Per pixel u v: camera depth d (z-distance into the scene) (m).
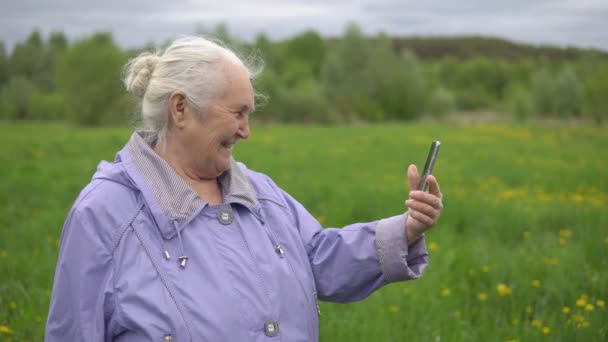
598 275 4.85
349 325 3.97
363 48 80.62
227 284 2.03
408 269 2.20
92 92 56.50
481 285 4.94
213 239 2.08
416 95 79.44
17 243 6.53
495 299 4.59
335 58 80.88
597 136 30.38
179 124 2.12
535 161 17.48
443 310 4.34
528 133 31.61
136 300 1.96
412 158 17.59
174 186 2.08
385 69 79.44
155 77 2.15
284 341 2.07
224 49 2.17
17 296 4.62
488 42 173.12
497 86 112.81
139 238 2.01
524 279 4.89
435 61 161.00
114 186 2.08
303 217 2.41
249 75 2.25
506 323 4.03
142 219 2.04
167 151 2.18
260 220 2.22
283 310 2.10
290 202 2.44
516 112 69.00
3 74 90.75
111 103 57.19
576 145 24.34
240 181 2.22
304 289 2.20
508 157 18.61
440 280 5.05
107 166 2.17
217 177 2.25
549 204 9.16
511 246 6.75
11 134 27.64
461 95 99.81
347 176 13.13
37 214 8.30
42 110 71.25
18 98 74.38
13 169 12.83
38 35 115.75
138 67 2.21
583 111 63.62
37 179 11.34
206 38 2.36
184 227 2.05
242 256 2.08
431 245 6.21
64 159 15.62
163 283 1.98
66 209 8.74
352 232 2.30
